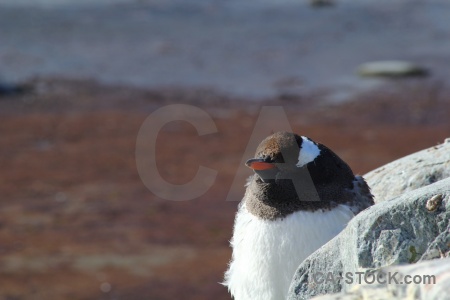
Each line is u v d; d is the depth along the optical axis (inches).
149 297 697.6
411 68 1414.9
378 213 221.3
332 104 1291.8
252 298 273.1
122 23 1638.8
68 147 1112.8
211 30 1626.5
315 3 1798.7
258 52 1518.2
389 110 1269.7
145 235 837.2
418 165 308.3
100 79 1374.3
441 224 217.3
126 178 1005.2
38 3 1723.7
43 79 1362.0
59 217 885.2
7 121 1208.8
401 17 1734.7
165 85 1360.7
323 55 1513.3
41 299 697.0
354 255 220.7
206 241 820.6
